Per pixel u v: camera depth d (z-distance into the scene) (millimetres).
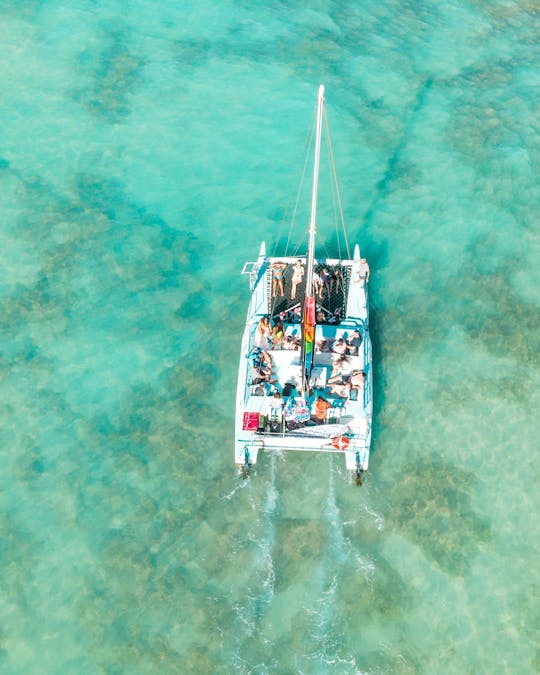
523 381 17688
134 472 15953
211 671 13180
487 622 13867
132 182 22188
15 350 18094
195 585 14297
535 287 19672
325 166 22719
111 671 13148
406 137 23609
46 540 14844
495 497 15664
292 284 17672
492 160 22812
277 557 14695
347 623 13820
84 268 19875
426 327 18703
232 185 22141
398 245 20594
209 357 18094
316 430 14836
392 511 15406
